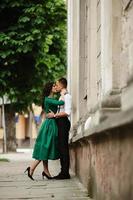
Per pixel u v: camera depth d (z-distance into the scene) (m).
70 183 10.52
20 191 9.26
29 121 58.88
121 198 5.10
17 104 25.25
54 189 9.51
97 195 7.35
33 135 56.59
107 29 7.45
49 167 16.47
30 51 20.48
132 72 4.70
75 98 14.02
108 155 6.09
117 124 4.45
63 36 25.25
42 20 20.55
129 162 4.63
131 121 3.90
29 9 20.38
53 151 11.57
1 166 16.75
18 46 20.14
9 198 8.30
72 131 13.47
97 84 9.23
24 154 30.56
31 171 11.48
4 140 31.16
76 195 8.53
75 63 14.43
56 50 26.30
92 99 9.38
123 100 4.99
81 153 10.41
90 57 9.72
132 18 6.42
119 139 5.16
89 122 8.48
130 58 6.34
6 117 28.98
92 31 9.58
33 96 23.06
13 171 14.23
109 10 7.34
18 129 60.31
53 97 12.31
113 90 6.96
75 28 14.70
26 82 21.70
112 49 7.25
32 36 20.19
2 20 20.73
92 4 9.65
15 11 20.80
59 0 21.64
